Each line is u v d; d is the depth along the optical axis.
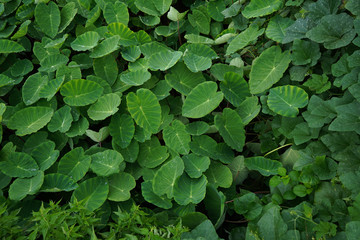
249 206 1.95
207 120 2.28
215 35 2.59
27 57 2.66
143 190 2.04
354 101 1.80
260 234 1.82
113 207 2.08
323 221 1.79
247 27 2.43
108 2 2.51
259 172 2.18
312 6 2.01
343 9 1.99
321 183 1.88
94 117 2.20
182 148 2.14
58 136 2.27
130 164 2.21
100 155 2.13
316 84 1.99
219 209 2.01
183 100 2.28
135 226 1.85
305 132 1.96
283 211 1.85
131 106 2.15
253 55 2.34
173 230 1.80
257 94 2.22
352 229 1.61
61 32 2.62
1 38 2.63
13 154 2.12
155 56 2.30
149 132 2.20
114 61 2.38
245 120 2.16
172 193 2.00
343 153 1.82
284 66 2.08
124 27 2.43
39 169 2.12
